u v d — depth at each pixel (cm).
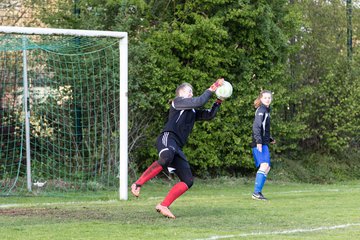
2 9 5019
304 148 5678
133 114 4591
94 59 4422
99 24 4538
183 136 2383
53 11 4875
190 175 2405
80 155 4406
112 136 4375
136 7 4731
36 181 4184
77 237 1936
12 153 4331
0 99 4397
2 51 4322
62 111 4438
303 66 5603
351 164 5691
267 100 3309
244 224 2230
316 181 5316
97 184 4150
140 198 3538
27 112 4106
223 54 4831
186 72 4678
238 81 4962
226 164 4906
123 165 3412
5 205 3061
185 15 4772
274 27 4938
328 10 5678
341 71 5569
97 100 4431
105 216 2483
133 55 4497
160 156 2342
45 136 4416
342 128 5469
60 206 2955
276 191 4091
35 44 4225
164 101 4612
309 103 5544
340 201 3162
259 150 3262
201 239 1877
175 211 2641
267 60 5031
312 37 5603
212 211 2636
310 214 2531
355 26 5741
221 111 4791
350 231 2059
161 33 4641
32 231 2066
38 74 4438
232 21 4853
